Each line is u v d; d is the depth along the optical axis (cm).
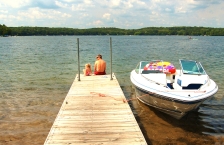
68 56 2877
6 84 1323
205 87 823
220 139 692
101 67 1274
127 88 1277
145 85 875
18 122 787
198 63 980
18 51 3641
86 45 5356
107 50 3816
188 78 874
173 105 766
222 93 1142
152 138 694
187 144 659
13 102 995
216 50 3878
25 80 1436
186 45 5488
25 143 651
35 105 962
